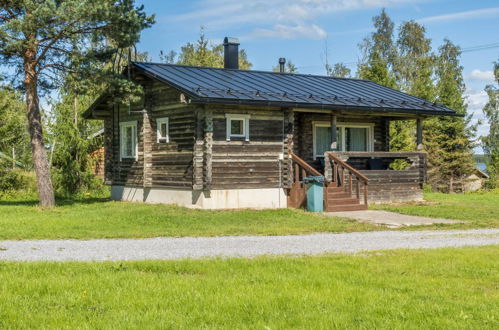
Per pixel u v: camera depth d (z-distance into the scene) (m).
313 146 24.25
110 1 19.19
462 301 7.50
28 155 31.73
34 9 18.36
